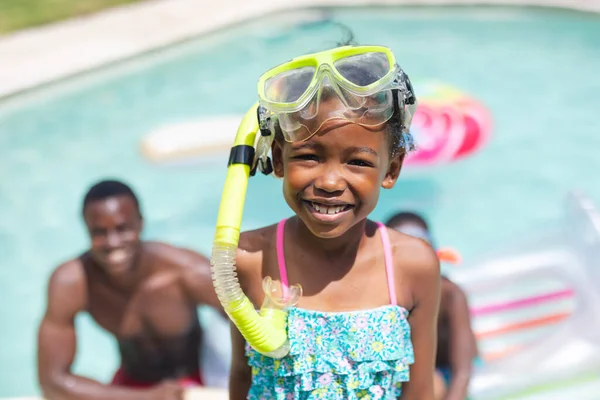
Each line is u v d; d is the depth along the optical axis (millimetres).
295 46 8781
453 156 6496
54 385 3875
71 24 8828
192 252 4176
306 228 2154
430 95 6891
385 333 2119
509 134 7266
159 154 6559
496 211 6336
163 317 4078
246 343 2256
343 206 1964
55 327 3928
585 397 4070
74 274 3975
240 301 1904
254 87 7953
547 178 6707
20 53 8117
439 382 3758
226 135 6664
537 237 5148
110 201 3832
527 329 4539
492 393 4098
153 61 8344
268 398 2172
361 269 2158
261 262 2199
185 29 8711
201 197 6480
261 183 6773
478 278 4543
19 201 6410
